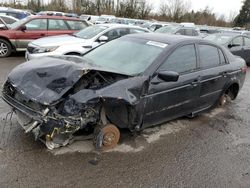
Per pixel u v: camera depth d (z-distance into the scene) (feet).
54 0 149.38
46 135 12.39
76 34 33.91
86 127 14.01
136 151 14.25
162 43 16.29
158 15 159.94
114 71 13.75
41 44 29.01
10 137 14.20
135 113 13.88
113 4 146.82
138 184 11.83
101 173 12.23
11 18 47.52
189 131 17.34
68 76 12.46
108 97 12.46
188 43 16.96
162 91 14.90
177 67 15.96
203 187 12.12
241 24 201.05
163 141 15.67
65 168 12.26
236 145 16.22
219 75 18.93
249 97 26.13
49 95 11.96
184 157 14.29
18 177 11.44
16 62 35.22
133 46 16.63
